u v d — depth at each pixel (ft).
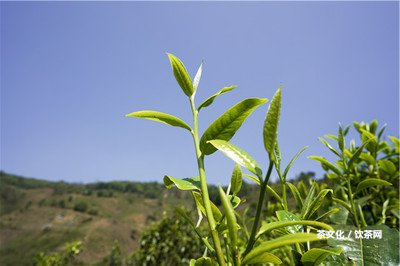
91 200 227.20
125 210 213.66
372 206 6.69
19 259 134.82
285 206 4.12
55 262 38.19
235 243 2.71
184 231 30.22
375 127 8.34
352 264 3.62
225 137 3.46
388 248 3.64
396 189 6.93
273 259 2.69
